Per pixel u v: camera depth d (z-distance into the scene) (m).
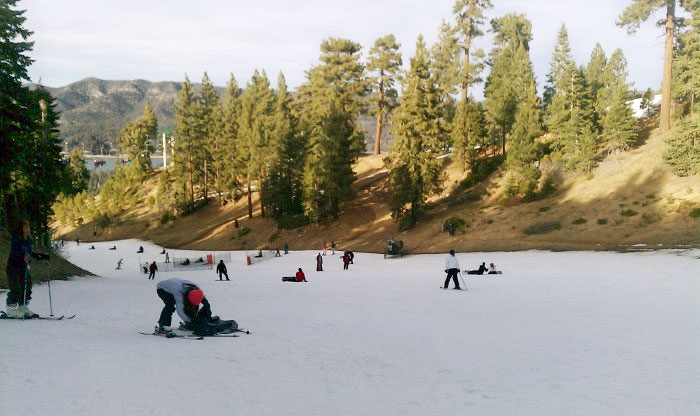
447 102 87.56
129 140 146.38
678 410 5.51
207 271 48.09
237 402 5.43
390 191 77.94
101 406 5.02
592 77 87.69
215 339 9.19
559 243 43.75
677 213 42.19
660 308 14.27
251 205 92.44
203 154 101.94
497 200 61.22
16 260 10.69
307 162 75.69
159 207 105.12
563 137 61.91
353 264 45.00
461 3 77.50
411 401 5.71
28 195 38.44
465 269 33.03
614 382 6.64
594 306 14.84
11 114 33.72
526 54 78.75
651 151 55.41
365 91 91.62
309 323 11.57
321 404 5.51
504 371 7.20
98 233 105.50
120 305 14.93
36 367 6.29
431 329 10.89
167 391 5.66
